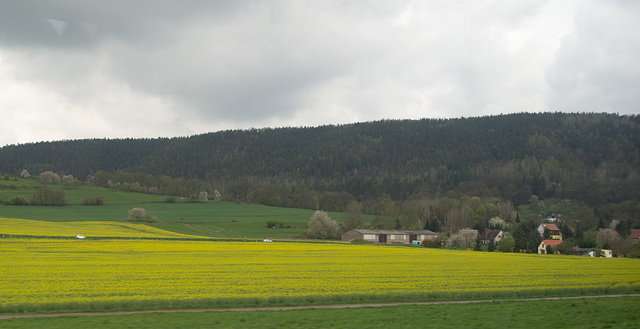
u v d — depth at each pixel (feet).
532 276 172.45
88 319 87.30
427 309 99.96
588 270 196.03
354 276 164.66
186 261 206.18
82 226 395.34
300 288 135.23
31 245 253.65
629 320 88.28
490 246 376.07
